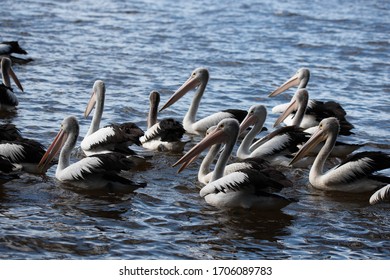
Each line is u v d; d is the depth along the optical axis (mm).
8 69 22312
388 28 34531
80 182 14797
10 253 12031
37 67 25328
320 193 15422
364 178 15305
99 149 16500
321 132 15812
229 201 14102
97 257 12047
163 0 39938
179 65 26594
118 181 14711
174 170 16359
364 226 13781
